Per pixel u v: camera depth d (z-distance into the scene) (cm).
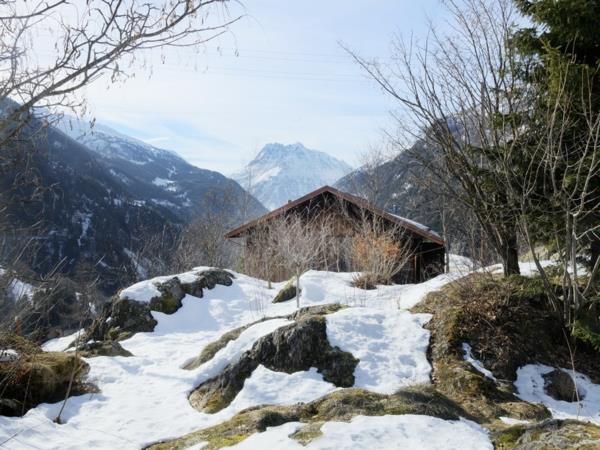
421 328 805
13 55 283
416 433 491
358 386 668
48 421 578
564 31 801
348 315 811
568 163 770
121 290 1266
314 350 730
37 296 600
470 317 804
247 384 675
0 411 590
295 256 1420
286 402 634
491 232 948
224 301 1311
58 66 285
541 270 782
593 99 770
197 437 538
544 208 825
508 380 713
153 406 659
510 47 859
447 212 1658
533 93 847
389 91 931
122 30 289
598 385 736
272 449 460
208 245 2994
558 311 807
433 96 920
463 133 987
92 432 569
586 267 909
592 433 436
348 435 479
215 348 839
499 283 890
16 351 668
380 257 1465
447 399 598
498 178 862
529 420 581
